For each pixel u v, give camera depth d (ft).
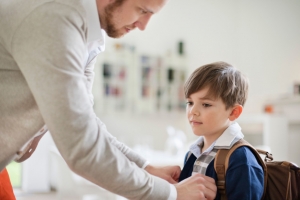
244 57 19.99
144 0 3.52
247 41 20.07
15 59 3.28
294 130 19.31
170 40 18.49
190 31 18.97
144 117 17.90
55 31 3.16
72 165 3.19
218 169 3.87
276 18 20.43
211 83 4.08
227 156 3.87
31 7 3.28
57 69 3.10
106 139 3.34
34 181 16.37
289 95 19.81
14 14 3.32
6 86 3.44
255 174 3.75
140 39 17.81
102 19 3.69
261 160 3.94
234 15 19.95
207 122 4.12
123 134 17.46
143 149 13.58
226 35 19.75
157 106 18.08
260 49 20.22
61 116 3.10
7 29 3.32
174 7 18.62
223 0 19.72
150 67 17.92
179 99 18.57
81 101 3.19
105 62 16.99
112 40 17.20
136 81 17.63
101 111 16.96
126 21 3.66
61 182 11.02
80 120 3.16
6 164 3.70
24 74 3.22
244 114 19.49
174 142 12.98
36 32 3.18
